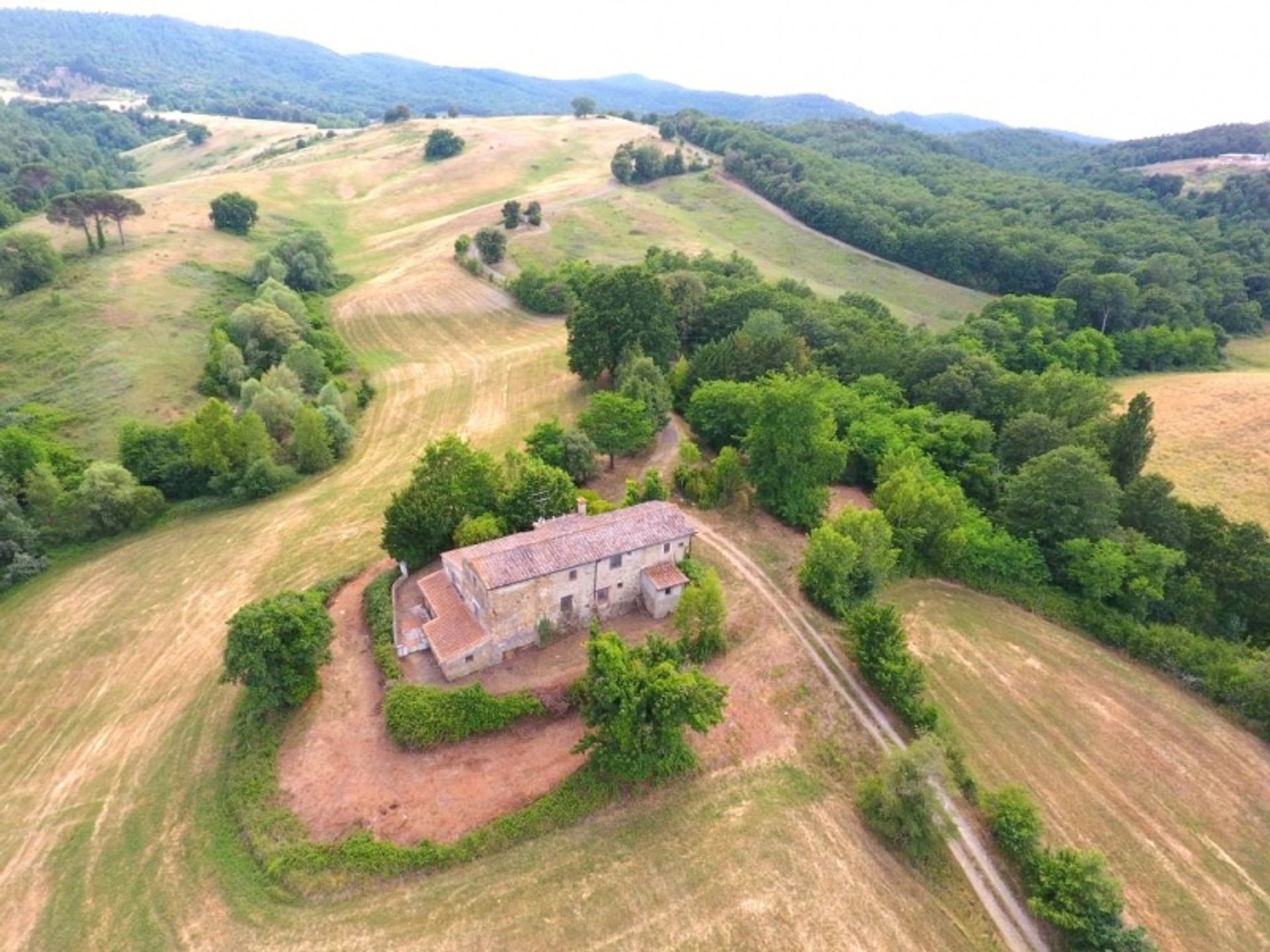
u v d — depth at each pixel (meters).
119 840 39.88
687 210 190.38
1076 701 54.28
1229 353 131.62
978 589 65.88
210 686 50.88
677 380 91.88
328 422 84.31
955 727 51.00
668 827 40.28
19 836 40.56
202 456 74.81
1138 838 44.25
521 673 47.53
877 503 69.81
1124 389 114.00
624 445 74.62
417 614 52.94
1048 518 67.25
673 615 53.38
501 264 148.00
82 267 113.56
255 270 122.31
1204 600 64.12
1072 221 176.75
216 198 158.25
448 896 36.19
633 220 176.62
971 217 176.88
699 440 84.31
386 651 48.50
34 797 43.00
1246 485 86.31
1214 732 52.34
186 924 35.41
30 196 157.38
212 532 70.06
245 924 35.19
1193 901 40.88
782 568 62.41
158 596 60.75
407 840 38.38
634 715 38.72
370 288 138.38
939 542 65.88
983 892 39.94
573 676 47.34
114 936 35.12
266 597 59.44
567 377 103.31
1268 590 63.72
